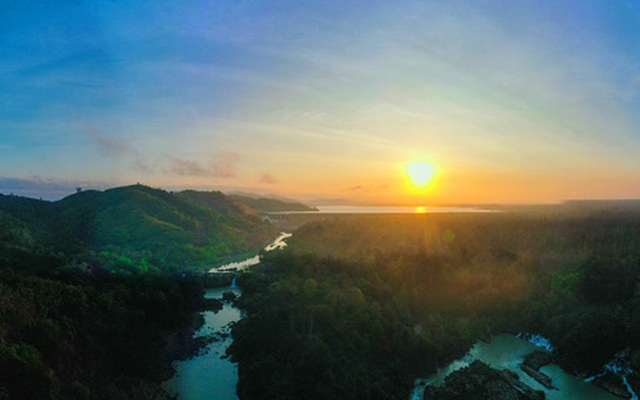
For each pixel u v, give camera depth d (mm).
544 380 98125
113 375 85875
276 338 93750
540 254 168625
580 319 112875
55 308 87875
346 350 93312
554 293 133625
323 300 109000
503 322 129250
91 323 90562
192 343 111062
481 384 90750
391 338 102750
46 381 69062
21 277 94062
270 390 79062
